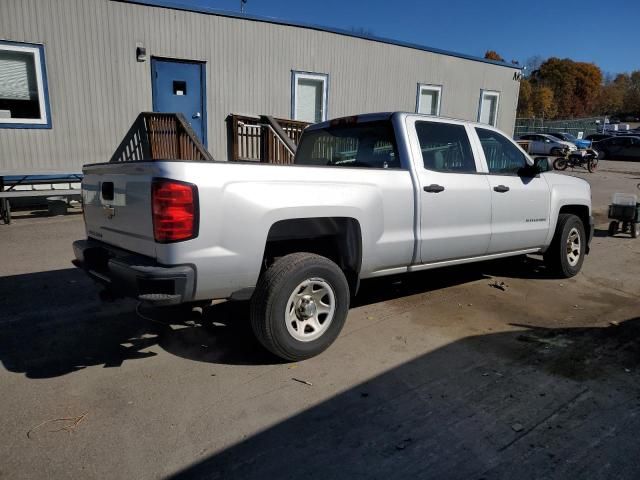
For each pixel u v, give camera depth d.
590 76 82.12
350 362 3.63
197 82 10.91
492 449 2.63
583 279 5.96
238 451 2.61
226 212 3.17
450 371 3.51
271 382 3.33
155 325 4.27
